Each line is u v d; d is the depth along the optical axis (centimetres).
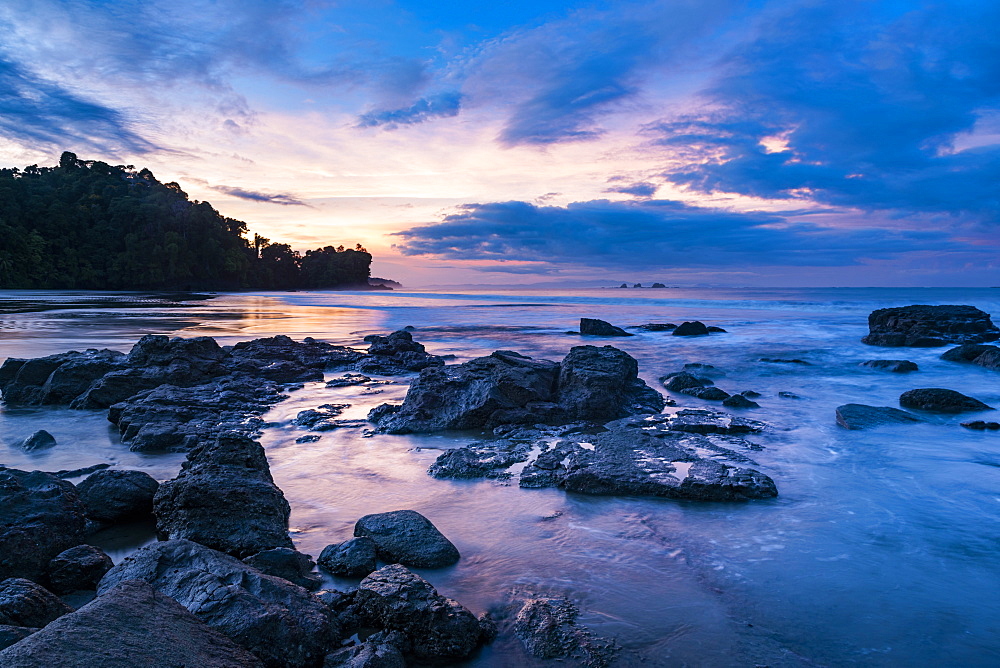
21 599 410
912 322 2794
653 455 902
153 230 12350
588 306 5812
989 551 612
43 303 5831
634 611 503
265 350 1842
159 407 1123
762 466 889
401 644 445
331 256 18600
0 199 10781
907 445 999
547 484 816
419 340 2755
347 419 1191
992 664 436
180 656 324
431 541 605
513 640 466
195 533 612
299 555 569
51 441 1000
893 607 511
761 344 2620
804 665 434
